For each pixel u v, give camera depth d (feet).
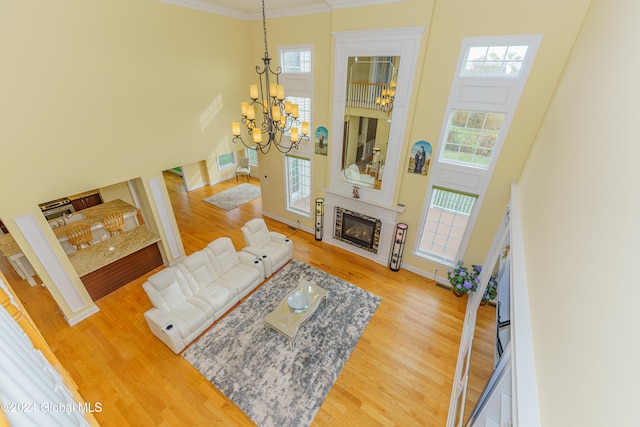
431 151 15.96
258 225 19.89
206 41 17.72
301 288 15.94
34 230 13.05
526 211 9.44
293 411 11.44
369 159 18.43
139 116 15.64
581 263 3.81
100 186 14.96
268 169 24.91
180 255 20.47
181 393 11.99
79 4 12.30
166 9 15.30
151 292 13.92
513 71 12.64
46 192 13.07
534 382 4.48
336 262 20.75
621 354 2.20
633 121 3.23
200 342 14.21
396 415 11.39
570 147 6.35
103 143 14.51
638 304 2.09
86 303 15.56
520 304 6.30
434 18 13.39
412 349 14.08
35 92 11.87
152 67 15.51
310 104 19.71
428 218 18.07
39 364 4.41
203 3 16.71
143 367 12.98
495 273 13.96
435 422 11.20
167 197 18.44
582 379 2.88
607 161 3.84
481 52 13.01
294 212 25.12
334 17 15.89
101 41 13.29
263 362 13.30
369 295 17.53
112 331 14.80
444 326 15.43
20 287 17.70
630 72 3.88
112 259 16.69
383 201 18.76
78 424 4.19
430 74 14.47
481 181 15.08
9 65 11.05
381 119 16.83
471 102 13.89
